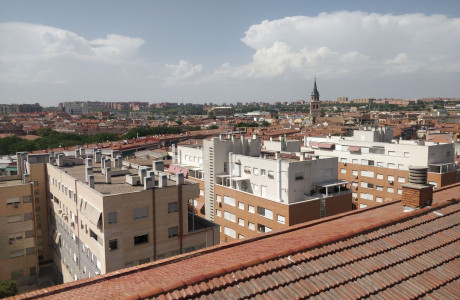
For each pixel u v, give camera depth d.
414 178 17.81
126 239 36.56
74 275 45.22
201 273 11.44
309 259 12.50
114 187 41.78
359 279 11.91
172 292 10.37
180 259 14.47
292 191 51.34
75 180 42.41
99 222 35.78
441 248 14.29
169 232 39.16
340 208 54.59
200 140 131.38
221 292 10.59
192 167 70.88
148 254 37.94
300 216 50.19
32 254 52.09
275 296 10.68
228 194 59.94
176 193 39.25
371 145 74.81
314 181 53.62
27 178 54.62
